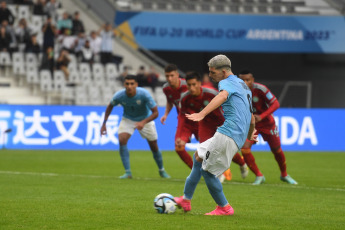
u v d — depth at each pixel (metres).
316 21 63.88
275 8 65.31
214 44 62.53
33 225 14.55
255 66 72.25
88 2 61.12
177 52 69.94
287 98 58.59
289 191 23.14
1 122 46.34
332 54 72.56
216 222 15.23
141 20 61.66
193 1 64.31
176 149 25.50
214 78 15.73
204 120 21.05
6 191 21.67
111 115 47.47
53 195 20.56
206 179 16.03
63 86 54.12
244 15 62.81
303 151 49.25
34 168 32.12
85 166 33.78
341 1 66.19
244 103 15.45
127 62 60.69
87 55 56.19
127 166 27.62
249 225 14.91
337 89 72.75
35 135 46.72
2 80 53.66
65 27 56.19
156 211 16.88
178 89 26.48
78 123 47.16
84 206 17.91
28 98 53.12
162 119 27.95
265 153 47.00
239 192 22.53
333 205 19.23
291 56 72.69
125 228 14.20
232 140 15.30
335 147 50.38
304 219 16.19
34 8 57.47
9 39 53.94
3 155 40.56
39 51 54.69
